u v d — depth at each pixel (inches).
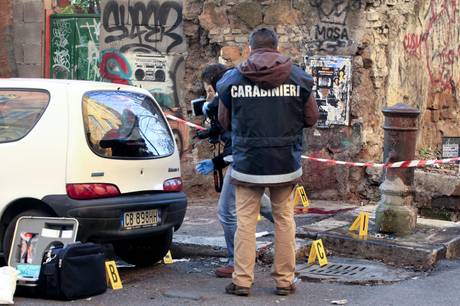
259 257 354.0
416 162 366.0
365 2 470.9
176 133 508.1
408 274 330.0
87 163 299.6
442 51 577.0
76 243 286.5
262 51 284.7
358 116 474.0
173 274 335.0
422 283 313.7
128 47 518.3
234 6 492.1
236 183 287.9
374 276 323.9
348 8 472.1
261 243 362.3
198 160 503.2
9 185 303.3
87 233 298.0
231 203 320.5
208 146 500.7
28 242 293.7
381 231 371.9
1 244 306.8
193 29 505.4
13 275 280.5
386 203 371.2
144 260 348.8
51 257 284.8
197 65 506.6
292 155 285.0
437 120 573.0
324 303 283.3
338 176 476.1
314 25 478.3
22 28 553.0
